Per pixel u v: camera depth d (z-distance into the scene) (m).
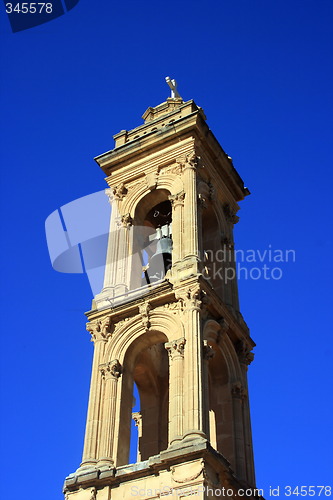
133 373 41.16
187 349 38.06
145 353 43.25
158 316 40.72
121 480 35.16
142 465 34.94
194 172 46.91
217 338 41.44
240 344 43.25
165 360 44.31
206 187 48.03
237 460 38.50
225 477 34.53
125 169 49.97
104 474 35.38
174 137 48.78
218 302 41.56
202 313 40.03
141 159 49.75
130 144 50.06
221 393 41.22
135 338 41.06
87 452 37.34
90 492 35.06
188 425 35.12
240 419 40.41
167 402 43.00
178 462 33.59
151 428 42.03
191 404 35.81
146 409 42.97
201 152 48.59
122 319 42.31
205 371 37.72
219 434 39.78
